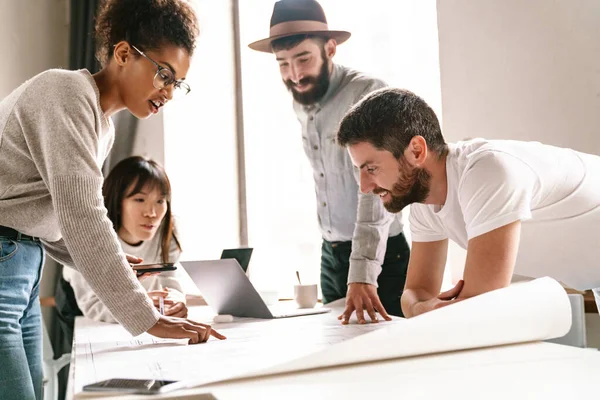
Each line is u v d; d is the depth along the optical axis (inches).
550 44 91.9
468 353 44.8
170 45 63.0
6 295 60.5
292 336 58.9
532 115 94.6
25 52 144.8
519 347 46.5
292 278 134.0
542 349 45.4
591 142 87.8
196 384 37.1
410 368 40.5
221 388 36.6
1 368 59.7
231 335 61.9
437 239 71.0
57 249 71.1
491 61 99.2
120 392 36.4
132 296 55.8
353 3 119.9
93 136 58.6
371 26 118.5
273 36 101.4
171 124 139.0
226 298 78.8
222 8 141.9
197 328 57.4
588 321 88.3
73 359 51.0
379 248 85.7
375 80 98.0
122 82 63.9
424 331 42.8
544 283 48.4
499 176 55.2
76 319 89.1
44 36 146.8
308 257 133.7
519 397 32.4
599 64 86.4
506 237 54.5
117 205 97.1
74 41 140.9
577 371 37.8
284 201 136.8
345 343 40.6
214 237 140.0
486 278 54.2
